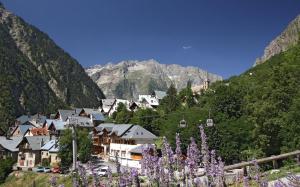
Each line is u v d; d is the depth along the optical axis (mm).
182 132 61906
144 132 83375
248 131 59531
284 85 62750
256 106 59125
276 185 9711
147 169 9430
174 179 9289
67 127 85125
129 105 144000
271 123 55062
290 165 24562
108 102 161500
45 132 116188
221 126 60781
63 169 75562
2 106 179625
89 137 81312
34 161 98312
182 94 117938
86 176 9328
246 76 114188
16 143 107875
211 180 9188
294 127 53750
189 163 9336
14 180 82562
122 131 85875
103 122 118375
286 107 58312
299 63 88812
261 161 24750
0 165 87562
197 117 68312
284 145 54500
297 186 9641
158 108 121375
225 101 71062
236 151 57531
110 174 9297
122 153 83000
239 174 11531
